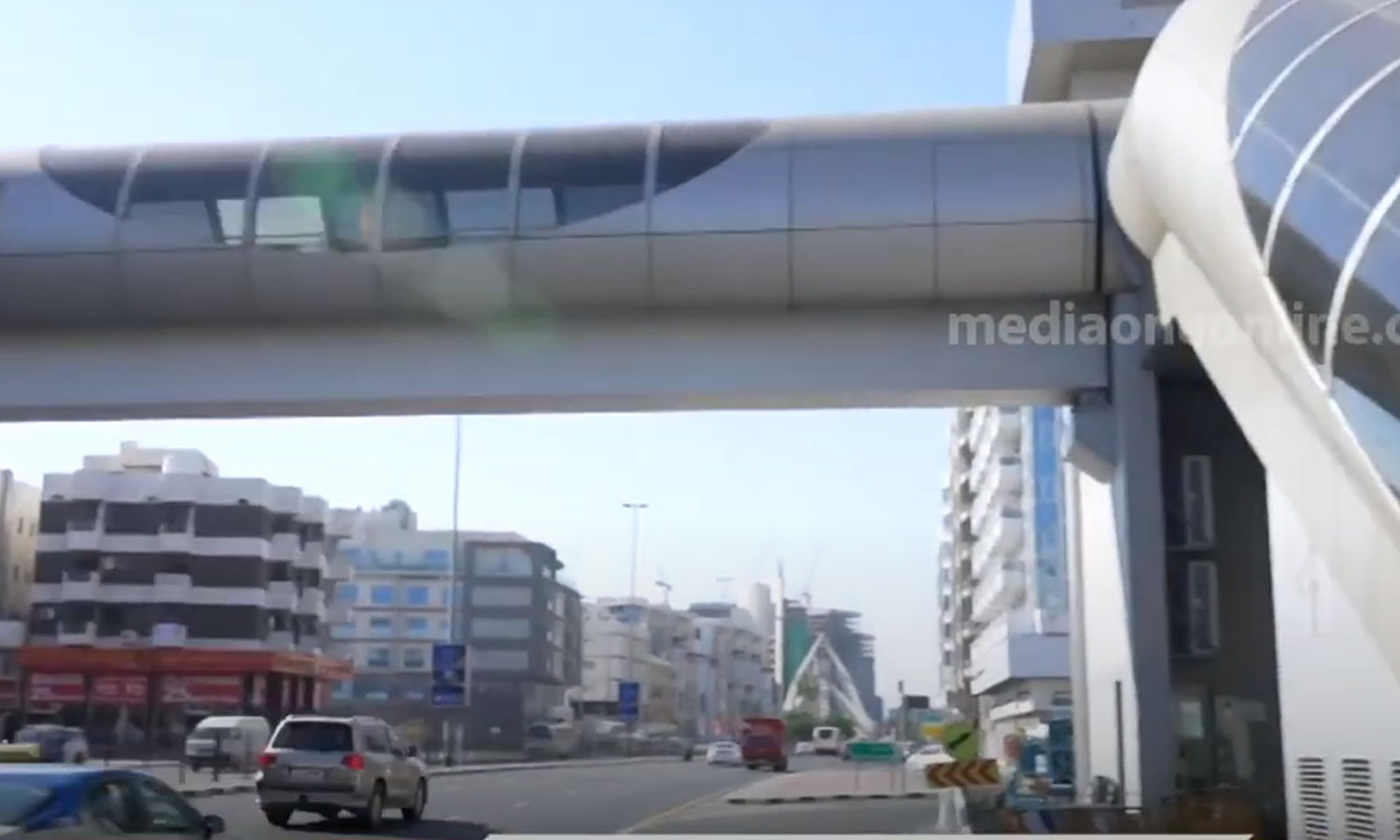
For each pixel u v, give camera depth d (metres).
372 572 105.19
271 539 75.25
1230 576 17.83
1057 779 30.81
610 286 18.14
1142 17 25.44
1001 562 73.31
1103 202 17.36
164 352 19.42
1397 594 9.41
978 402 19.09
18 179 18.94
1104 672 20.25
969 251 17.52
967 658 95.12
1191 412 18.25
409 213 18.27
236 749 47.81
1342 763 11.09
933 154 17.73
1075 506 23.81
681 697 154.38
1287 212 10.73
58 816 9.81
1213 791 16.73
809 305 18.42
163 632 71.62
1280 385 11.63
